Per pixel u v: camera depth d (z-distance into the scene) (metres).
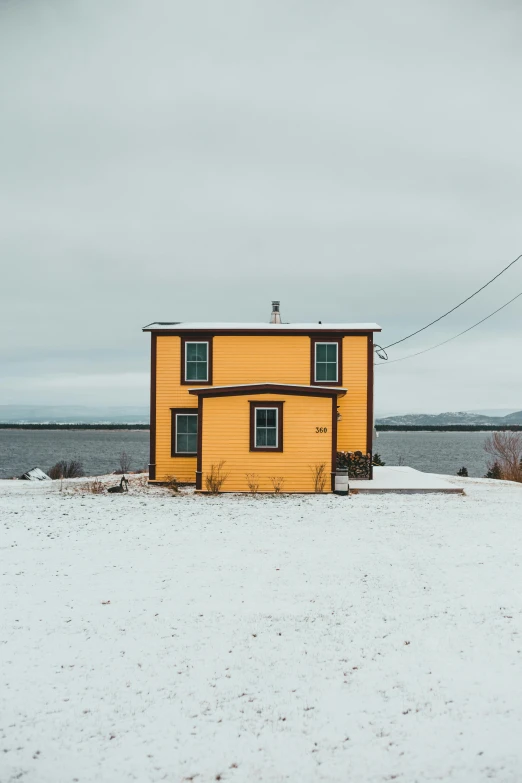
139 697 6.45
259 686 6.68
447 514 17.17
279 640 7.93
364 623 8.48
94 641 7.92
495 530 14.74
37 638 8.01
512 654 7.30
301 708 6.19
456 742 5.50
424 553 12.40
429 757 5.30
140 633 8.19
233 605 9.30
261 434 21.67
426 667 7.04
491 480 30.86
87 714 6.11
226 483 21.70
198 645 7.79
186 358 24.62
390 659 7.29
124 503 19.44
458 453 101.44
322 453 21.52
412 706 6.17
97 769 5.22
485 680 6.67
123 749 5.51
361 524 15.63
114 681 6.81
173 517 16.73
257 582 10.48
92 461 72.31
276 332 24.34
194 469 24.33
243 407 21.67
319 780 5.03
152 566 11.56
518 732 5.62
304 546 13.13
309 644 7.79
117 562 11.85
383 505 18.86
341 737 5.65
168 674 6.98
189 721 5.97
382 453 100.12
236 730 5.81
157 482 24.31
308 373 24.30
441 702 6.23
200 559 12.05
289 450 21.55
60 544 13.41
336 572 11.05
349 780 5.02
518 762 5.17
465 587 10.02
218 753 5.44
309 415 21.56
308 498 20.36
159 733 5.77
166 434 24.50
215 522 15.96
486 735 5.59
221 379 24.44
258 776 5.10
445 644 7.67
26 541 13.72
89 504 19.27
